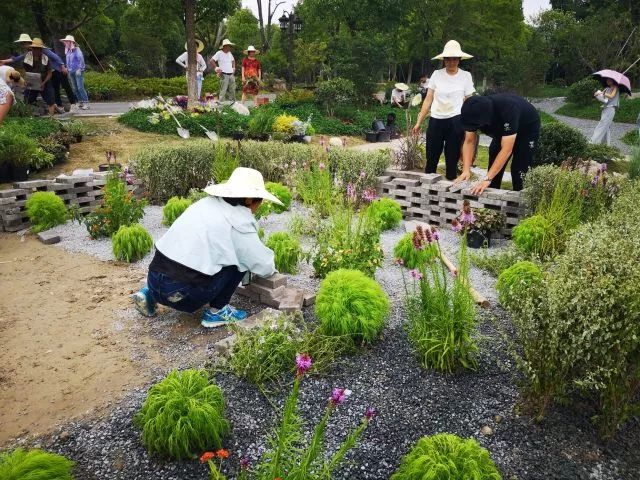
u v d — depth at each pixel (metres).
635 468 2.60
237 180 3.80
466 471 2.25
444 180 6.95
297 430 2.71
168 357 3.58
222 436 2.73
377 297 3.68
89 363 3.52
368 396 3.11
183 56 16.05
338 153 7.62
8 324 4.08
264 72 35.62
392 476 2.43
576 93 27.42
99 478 2.52
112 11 39.91
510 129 5.95
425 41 34.06
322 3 28.31
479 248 5.75
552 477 2.53
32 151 8.64
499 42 34.47
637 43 29.06
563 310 2.68
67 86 14.84
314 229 5.79
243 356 3.30
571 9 53.94
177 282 3.64
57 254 5.63
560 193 5.36
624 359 2.58
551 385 2.77
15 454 2.30
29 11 24.14
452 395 3.13
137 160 7.76
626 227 3.55
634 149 8.81
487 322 3.99
